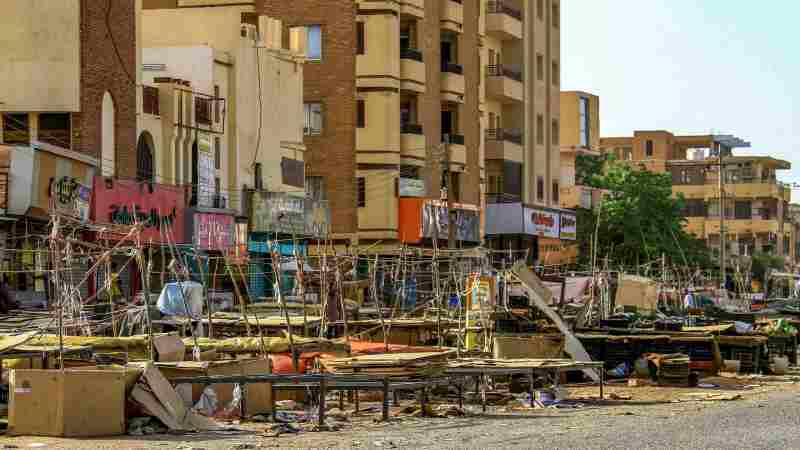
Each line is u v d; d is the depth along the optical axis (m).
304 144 68.00
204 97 54.78
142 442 22.28
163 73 55.41
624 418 26.62
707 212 142.25
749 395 33.44
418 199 70.06
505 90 84.12
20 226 40.50
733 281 107.12
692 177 143.00
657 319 50.66
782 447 20.81
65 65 45.16
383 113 69.69
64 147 45.25
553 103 92.44
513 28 85.25
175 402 24.39
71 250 35.31
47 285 36.47
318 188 69.00
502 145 84.12
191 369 26.02
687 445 21.08
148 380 24.19
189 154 53.41
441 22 75.12
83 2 45.47
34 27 45.06
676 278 91.94
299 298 47.34
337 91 68.75
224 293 46.69
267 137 60.91
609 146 144.50
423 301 55.06
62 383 22.86
